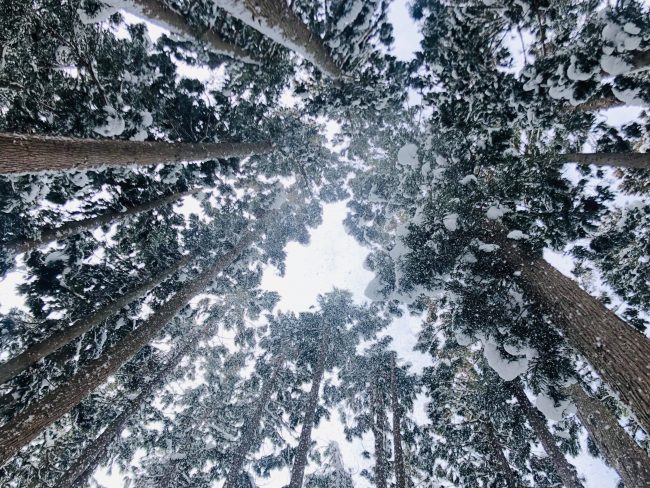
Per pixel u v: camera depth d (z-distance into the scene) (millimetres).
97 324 9391
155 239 10797
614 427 7379
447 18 7004
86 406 10695
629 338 4559
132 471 13945
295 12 6465
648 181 9164
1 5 6535
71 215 8875
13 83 7062
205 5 6957
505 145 7215
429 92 7598
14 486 9172
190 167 10750
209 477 14086
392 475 14547
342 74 8508
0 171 4484
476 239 7535
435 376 12008
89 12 6531
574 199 6887
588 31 5805
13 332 8516
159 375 12148
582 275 9812
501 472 10820
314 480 15086
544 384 6816
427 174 8469
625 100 6430
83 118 7406
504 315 6977
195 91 9781
